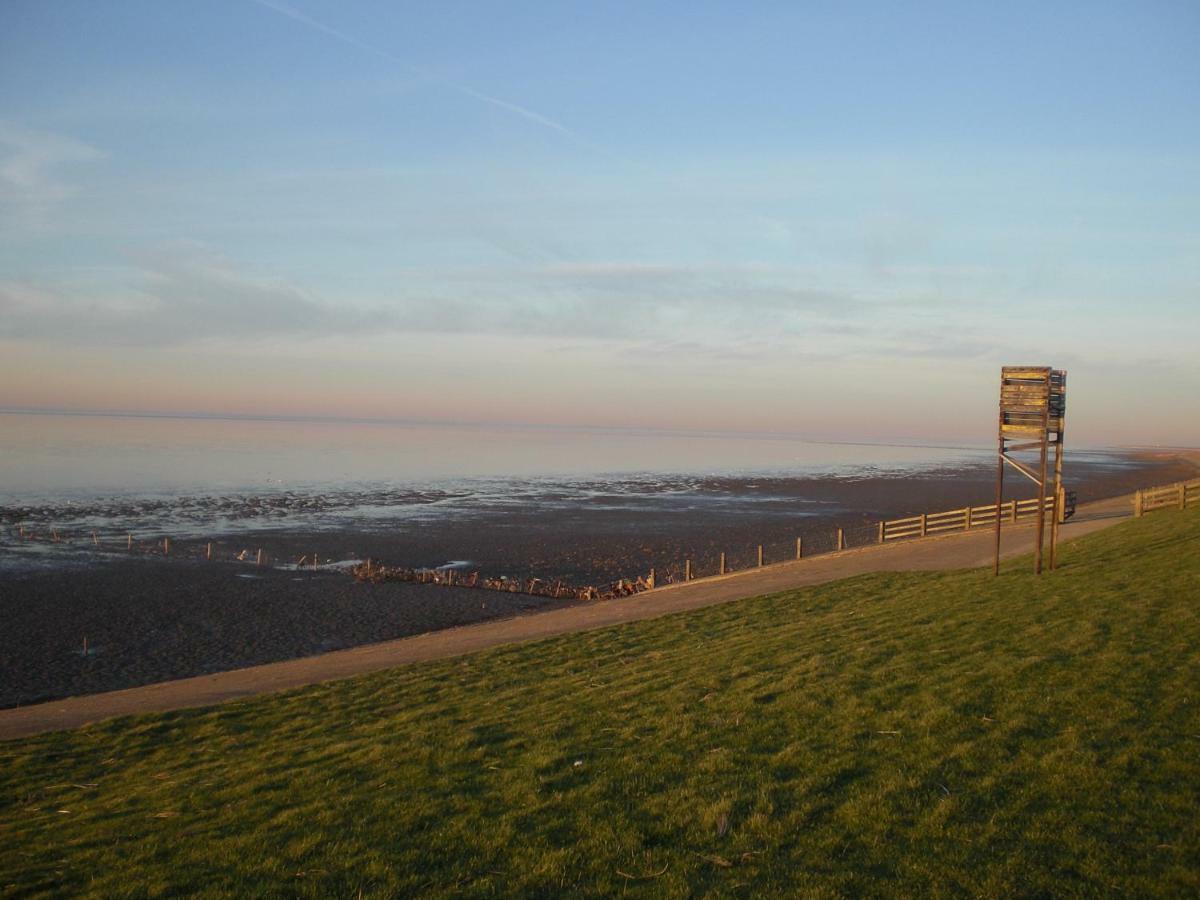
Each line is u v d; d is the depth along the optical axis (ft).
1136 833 22.95
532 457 544.62
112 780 38.42
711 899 21.56
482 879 23.53
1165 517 88.99
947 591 65.21
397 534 177.78
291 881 24.36
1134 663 37.17
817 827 25.09
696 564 144.97
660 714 38.73
